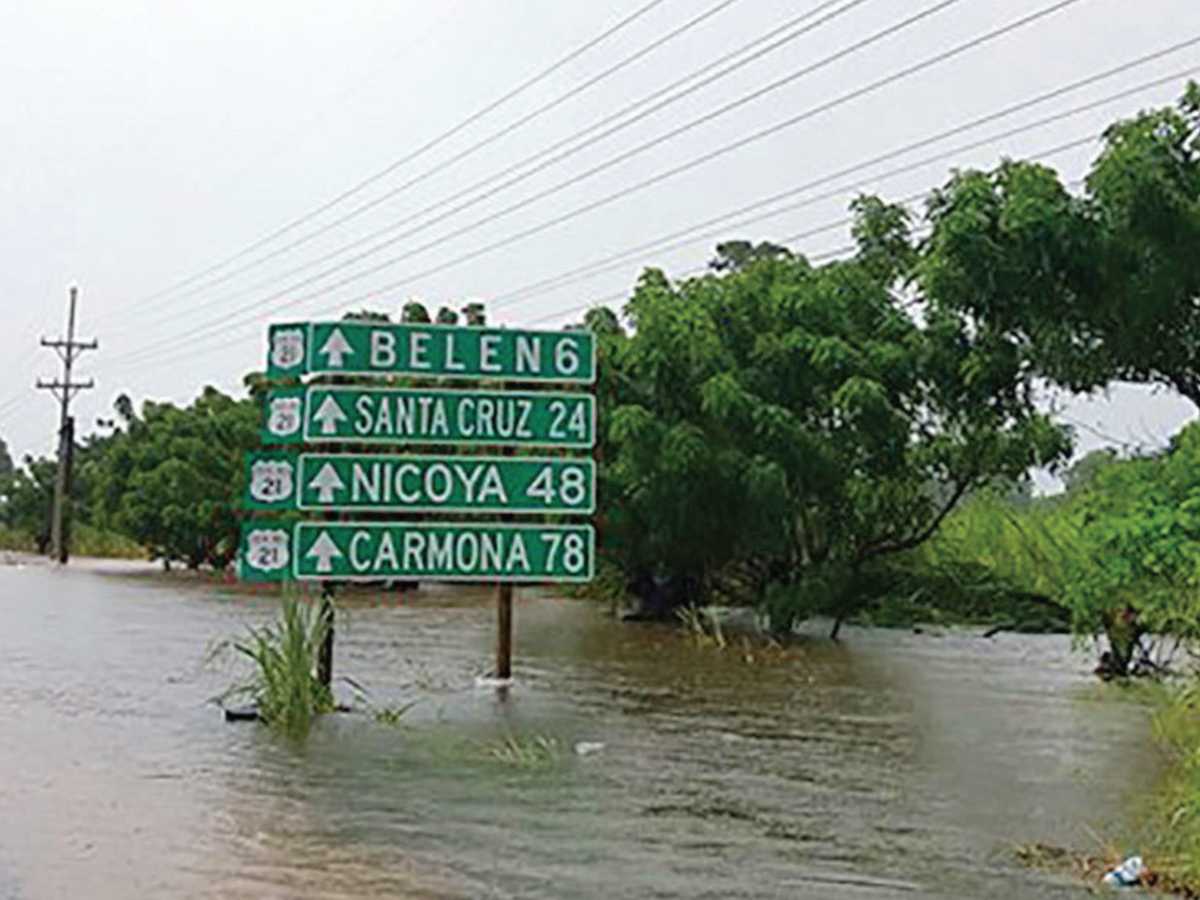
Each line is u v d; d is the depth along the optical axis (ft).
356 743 37.52
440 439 47.44
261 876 23.72
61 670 53.52
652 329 79.66
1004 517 85.71
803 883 23.99
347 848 25.77
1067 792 32.37
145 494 152.56
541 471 48.78
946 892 23.53
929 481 82.43
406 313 101.09
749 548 81.10
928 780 33.78
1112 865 25.38
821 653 68.80
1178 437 55.47
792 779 33.76
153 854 25.17
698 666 60.85
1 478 282.77
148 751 35.91
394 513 47.06
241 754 35.60
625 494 82.89
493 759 35.45
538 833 27.25
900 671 60.03
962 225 59.47
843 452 79.05
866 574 82.99
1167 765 35.91
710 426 79.92
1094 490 55.36
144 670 53.52
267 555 45.14
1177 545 44.01
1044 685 54.80
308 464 46.24
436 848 25.86
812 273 83.20
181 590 113.60
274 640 47.80
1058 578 69.10
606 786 32.22
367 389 46.93
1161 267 57.67
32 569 159.22
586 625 83.97
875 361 78.23
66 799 29.84
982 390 73.41
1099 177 57.57
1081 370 61.77
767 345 79.92
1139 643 56.18
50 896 22.39
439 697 47.52
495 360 48.16
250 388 148.15
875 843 27.07
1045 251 58.39
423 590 124.57
